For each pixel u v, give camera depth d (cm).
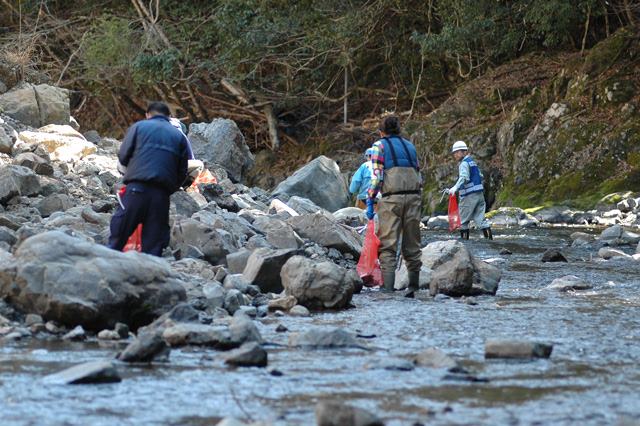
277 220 2502
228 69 7225
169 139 1806
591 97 5853
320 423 941
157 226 1795
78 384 1134
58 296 1457
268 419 997
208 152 4791
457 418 1005
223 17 7025
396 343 1456
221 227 2412
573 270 2661
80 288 1466
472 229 4494
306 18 7094
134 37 7381
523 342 1345
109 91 8131
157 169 1783
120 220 1778
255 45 7000
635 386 1167
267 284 1986
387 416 1012
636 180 5288
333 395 1105
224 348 1378
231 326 1413
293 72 7544
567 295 2088
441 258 2258
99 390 1109
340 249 2514
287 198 3975
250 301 1822
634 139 5500
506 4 6612
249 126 8269
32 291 1474
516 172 5831
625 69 5875
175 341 1387
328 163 4403
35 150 3155
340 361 1302
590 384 1177
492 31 6475
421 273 2208
